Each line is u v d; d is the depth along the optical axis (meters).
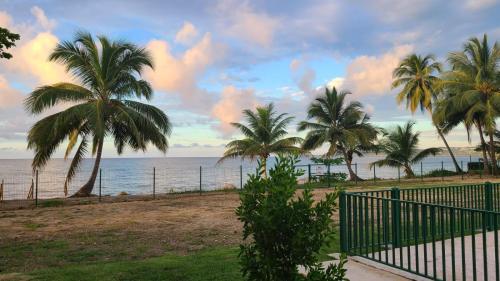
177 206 17.56
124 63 24.05
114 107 23.80
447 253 7.62
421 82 40.66
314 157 31.64
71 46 23.17
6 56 6.86
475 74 36.66
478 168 40.44
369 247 8.22
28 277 6.53
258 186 3.79
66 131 23.70
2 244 9.75
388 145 41.00
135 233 11.12
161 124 24.83
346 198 7.67
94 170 24.52
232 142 32.62
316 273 3.57
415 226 6.36
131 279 6.38
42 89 22.20
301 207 3.64
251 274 3.71
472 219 5.44
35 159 23.89
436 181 30.73
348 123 37.81
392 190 8.23
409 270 6.38
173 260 7.54
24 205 18.30
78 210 16.38
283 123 32.41
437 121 37.34
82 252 8.88
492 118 34.12
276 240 3.64
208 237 10.45
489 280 5.99
